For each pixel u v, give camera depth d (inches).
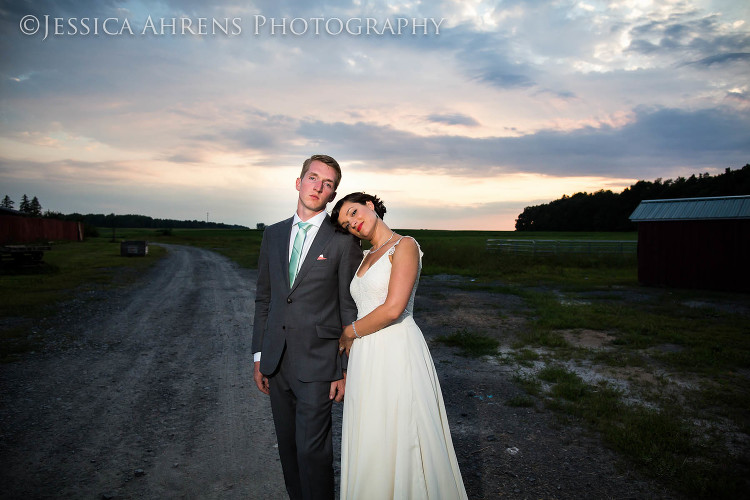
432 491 77.2
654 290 531.5
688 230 546.0
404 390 80.4
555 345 261.7
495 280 624.4
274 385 94.1
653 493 109.2
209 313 372.5
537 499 106.2
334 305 93.6
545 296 455.8
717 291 522.9
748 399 171.6
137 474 117.6
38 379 197.8
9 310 354.3
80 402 171.5
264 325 100.1
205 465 123.9
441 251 983.6
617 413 158.2
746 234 505.4
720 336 283.0
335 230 94.0
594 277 669.9
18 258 663.1
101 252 1171.3
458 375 207.8
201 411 164.2
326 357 90.7
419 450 78.7
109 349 252.5
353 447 82.4
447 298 450.9
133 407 167.3
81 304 397.4
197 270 776.3
